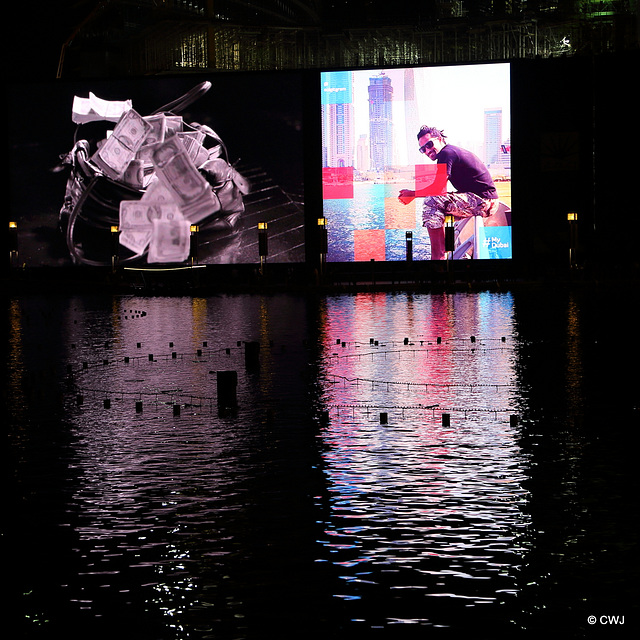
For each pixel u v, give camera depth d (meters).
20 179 73.38
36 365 29.92
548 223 71.50
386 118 71.25
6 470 16.44
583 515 13.37
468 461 16.42
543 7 79.00
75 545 12.57
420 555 12.00
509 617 10.30
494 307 47.72
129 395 23.98
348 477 15.52
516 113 71.31
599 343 32.62
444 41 79.12
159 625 10.29
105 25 86.88
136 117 72.75
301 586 11.16
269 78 71.81
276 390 24.23
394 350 31.58
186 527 13.17
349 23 79.88
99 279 71.94
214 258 73.06
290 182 72.25
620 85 70.50
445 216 71.06
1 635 10.14
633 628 10.04
